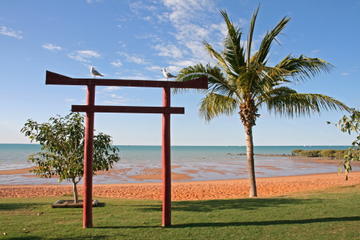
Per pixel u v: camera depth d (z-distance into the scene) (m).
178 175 28.81
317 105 10.48
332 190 11.73
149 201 9.80
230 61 11.23
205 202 9.33
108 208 8.13
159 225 6.05
